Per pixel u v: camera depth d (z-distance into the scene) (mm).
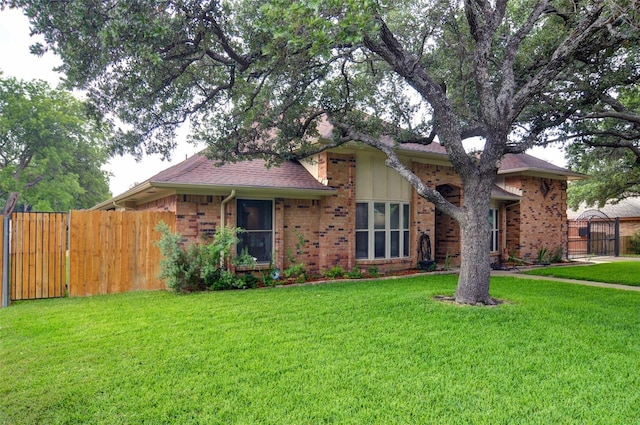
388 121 10336
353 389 3807
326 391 3768
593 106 9375
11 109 30938
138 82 7125
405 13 9109
